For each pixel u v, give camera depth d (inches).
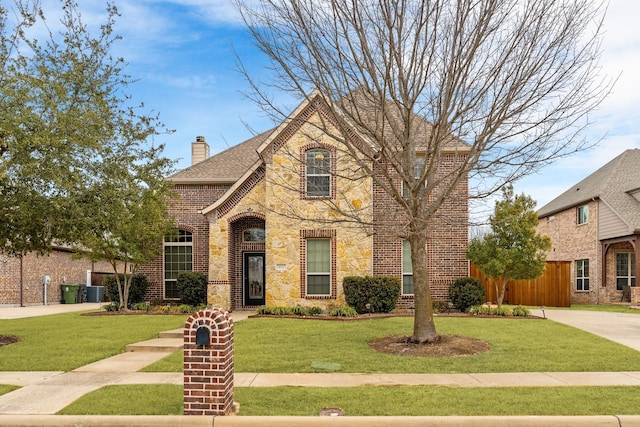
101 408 265.1
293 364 376.2
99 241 682.2
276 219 706.8
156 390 301.4
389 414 254.2
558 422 243.0
